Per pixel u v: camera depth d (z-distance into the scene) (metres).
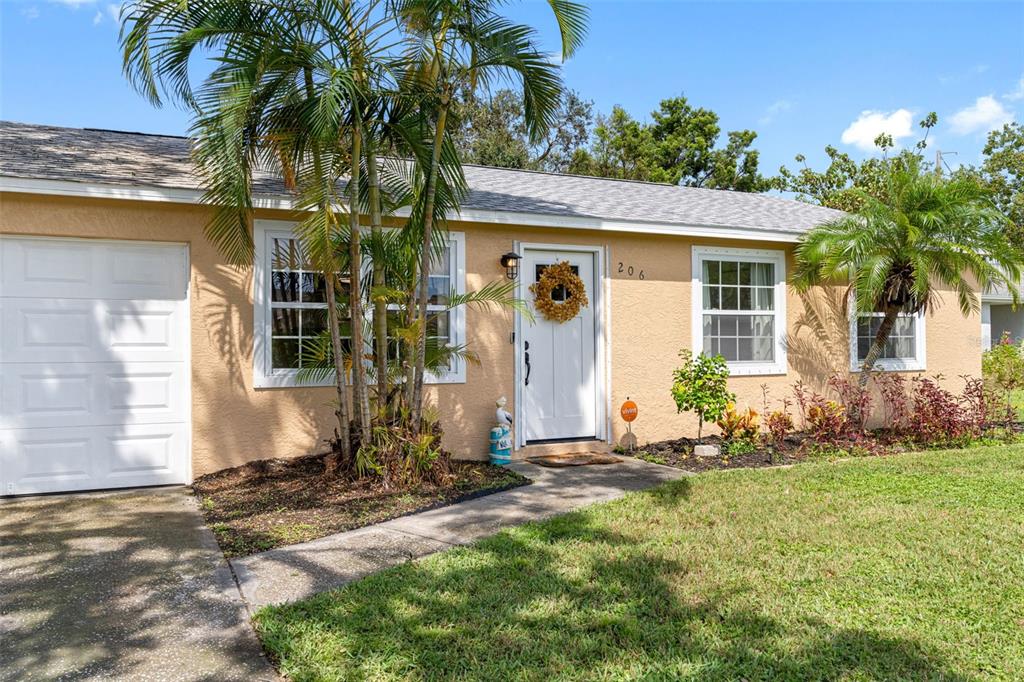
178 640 3.29
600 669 2.98
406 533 4.98
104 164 6.84
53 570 4.22
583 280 8.72
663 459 8.00
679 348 9.17
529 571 4.14
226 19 5.55
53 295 6.36
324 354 6.73
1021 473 7.02
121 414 6.59
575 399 8.65
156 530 5.10
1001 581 4.01
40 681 2.88
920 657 3.09
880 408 10.65
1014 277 9.55
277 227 7.18
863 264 9.04
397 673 2.94
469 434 7.98
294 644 3.18
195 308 6.79
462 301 6.90
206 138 5.39
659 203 10.36
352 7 6.04
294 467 7.00
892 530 5.00
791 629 3.37
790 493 6.14
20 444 6.25
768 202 12.47
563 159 31.83
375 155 6.54
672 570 4.16
